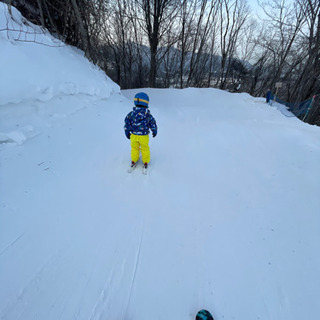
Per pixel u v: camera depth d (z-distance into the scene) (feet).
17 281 5.45
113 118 17.33
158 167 11.82
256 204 9.19
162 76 79.66
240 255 6.77
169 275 6.03
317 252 7.01
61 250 6.43
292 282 6.03
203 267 6.32
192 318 5.08
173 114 25.34
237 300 5.50
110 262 6.25
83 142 12.66
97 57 26.30
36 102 11.87
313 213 8.73
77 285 5.56
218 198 9.53
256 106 29.96
